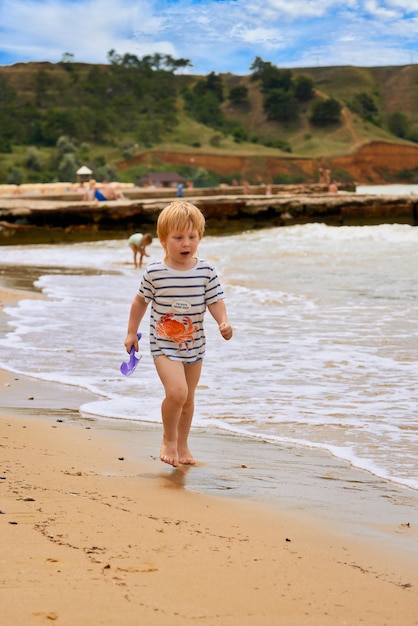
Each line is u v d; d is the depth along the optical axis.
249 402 6.50
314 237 27.88
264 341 9.48
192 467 4.73
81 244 31.58
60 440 5.19
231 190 60.66
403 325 10.59
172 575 2.85
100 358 8.38
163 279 4.73
